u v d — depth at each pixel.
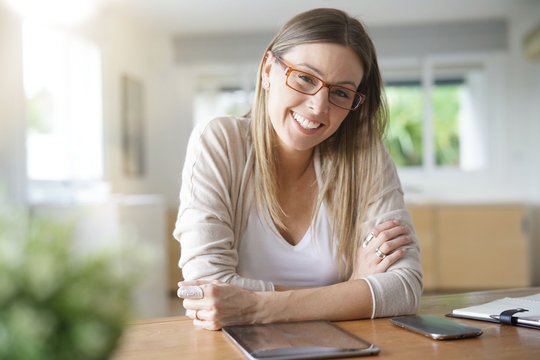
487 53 5.46
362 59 1.15
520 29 5.33
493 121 5.49
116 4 4.56
